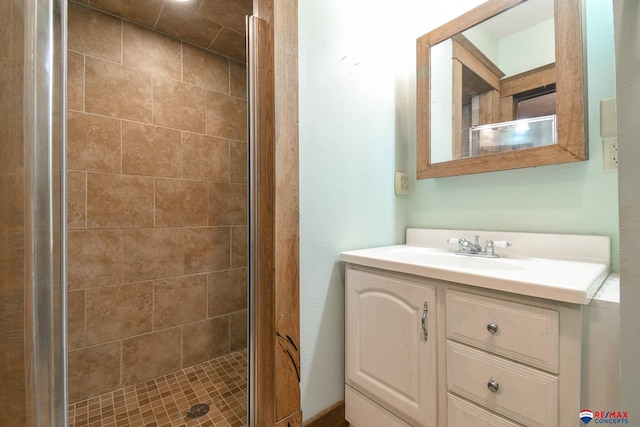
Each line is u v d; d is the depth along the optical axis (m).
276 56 1.00
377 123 1.39
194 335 1.82
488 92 1.21
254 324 1.06
